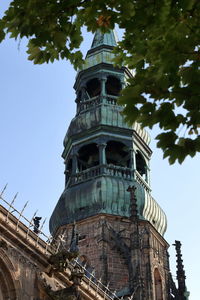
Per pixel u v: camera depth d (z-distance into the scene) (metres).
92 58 108.56
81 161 100.38
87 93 108.31
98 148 99.62
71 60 21.58
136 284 84.00
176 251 101.75
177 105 19.56
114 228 92.06
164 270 94.50
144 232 92.31
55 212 98.25
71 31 20.69
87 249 90.56
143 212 95.12
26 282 53.72
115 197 94.25
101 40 110.31
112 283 86.88
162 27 19.36
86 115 101.31
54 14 20.08
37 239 57.00
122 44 20.84
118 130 100.00
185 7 18.73
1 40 20.11
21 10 19.77
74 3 19.89
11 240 53.62
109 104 102.31
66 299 54.94
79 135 100.75
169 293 93.31
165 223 100.31
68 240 92.19
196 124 19.73
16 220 54.66
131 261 86.94
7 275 52.12
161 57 19.12
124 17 19.56
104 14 20.14
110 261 89.06
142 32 19.84
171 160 19.94
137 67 20.23
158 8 19.11
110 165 97.25
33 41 20.59
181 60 19.11
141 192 96.00
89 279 66.19
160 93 19.41
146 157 104.25
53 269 57.62
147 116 19.58
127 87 19.88
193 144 19.72
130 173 97.62
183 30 19.17
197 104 19.36
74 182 97.62
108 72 107.19
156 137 19.84
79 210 94.94
